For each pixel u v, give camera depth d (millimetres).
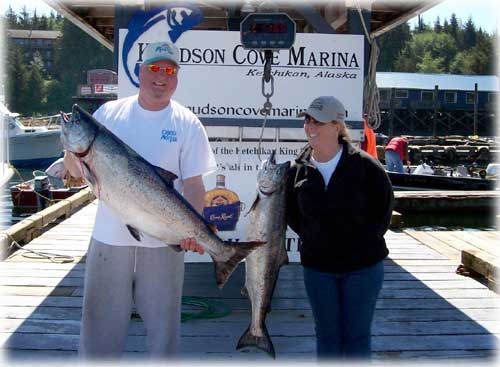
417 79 59094
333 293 3480
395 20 8133
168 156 3357
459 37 97812
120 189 3145
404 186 16938
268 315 5133
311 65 5375
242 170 5363
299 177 3551
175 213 3189
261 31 4715
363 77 5422
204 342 4539
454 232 9414
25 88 63406
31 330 4680
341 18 6711
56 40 70250
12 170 19922
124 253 3342
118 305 3387
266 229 3654
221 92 5328
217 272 3316
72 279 6133
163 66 3254
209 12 6883
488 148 37344
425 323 4996
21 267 6617
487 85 58750
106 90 50719
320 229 3445
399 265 7004
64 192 14953
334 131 3416
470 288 6023
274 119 5359
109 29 9969
